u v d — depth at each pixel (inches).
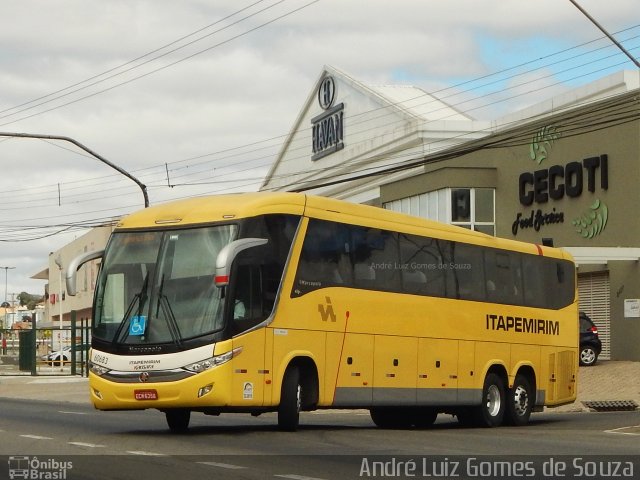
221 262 721.6
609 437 824.3
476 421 991.6
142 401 740.0
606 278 1724.9
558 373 1093.1
